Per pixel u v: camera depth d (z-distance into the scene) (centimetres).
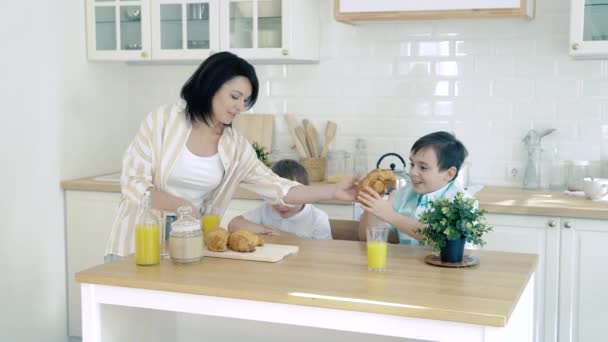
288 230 286
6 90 361
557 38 372
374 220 253
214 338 249
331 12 407
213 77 251
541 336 332
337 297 180
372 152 407
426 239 215
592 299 322
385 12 354
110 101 434
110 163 437
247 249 228
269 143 419
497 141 387
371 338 229
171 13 397
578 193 352
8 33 362
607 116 368
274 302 186
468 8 343
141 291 200
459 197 212
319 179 402
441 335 173
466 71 388
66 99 400
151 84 445
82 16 411
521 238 329
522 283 194
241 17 385
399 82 399
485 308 170
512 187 384
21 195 372
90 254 397
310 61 411
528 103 380
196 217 246
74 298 404
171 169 261
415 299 178
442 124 394
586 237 320
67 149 402
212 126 262
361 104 406
